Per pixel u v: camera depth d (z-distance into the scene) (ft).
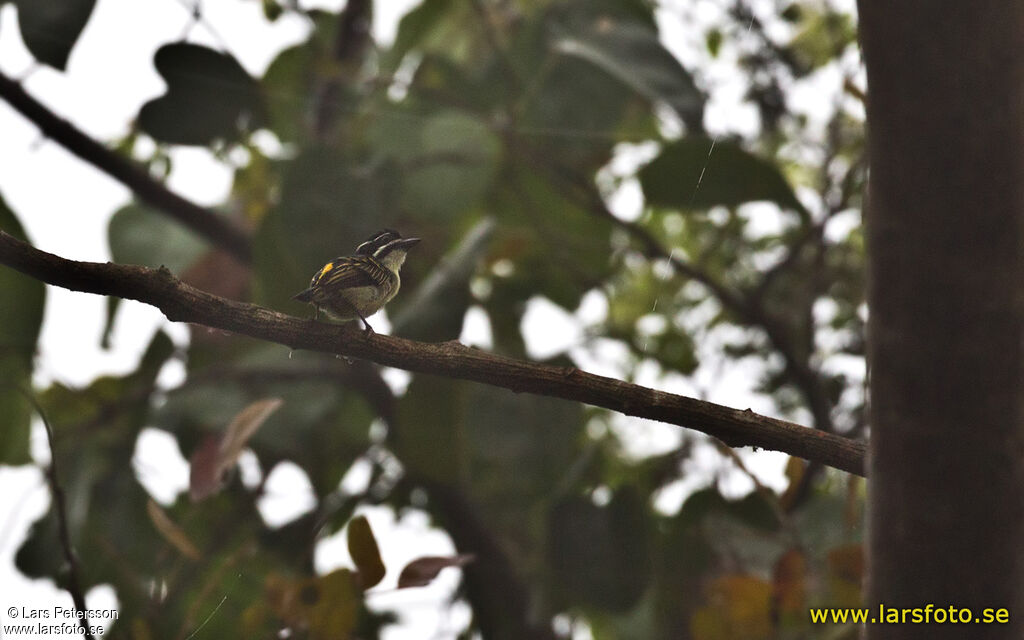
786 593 27.53
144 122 37.88
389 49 46.68
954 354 14.51
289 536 38.40
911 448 15.03
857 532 30.86
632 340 44.91
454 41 50.78
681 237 50.01
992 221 13.99
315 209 35.58
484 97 44.01
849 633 26.35
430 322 35.12
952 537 15.10
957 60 13.44
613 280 49.34
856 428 42.73
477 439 37.32
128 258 44.29
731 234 49.47
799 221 44.45
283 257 35.09
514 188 46.29
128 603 34.60
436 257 43.52
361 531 25.84
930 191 14.07
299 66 43.19
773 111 44.11
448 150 43.78
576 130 42.24
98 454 39.63
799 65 44.01
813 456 18.38
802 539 32.81
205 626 30.99
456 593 39.75
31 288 34.99
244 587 34.40
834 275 46.85
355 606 25.84
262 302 35.12
